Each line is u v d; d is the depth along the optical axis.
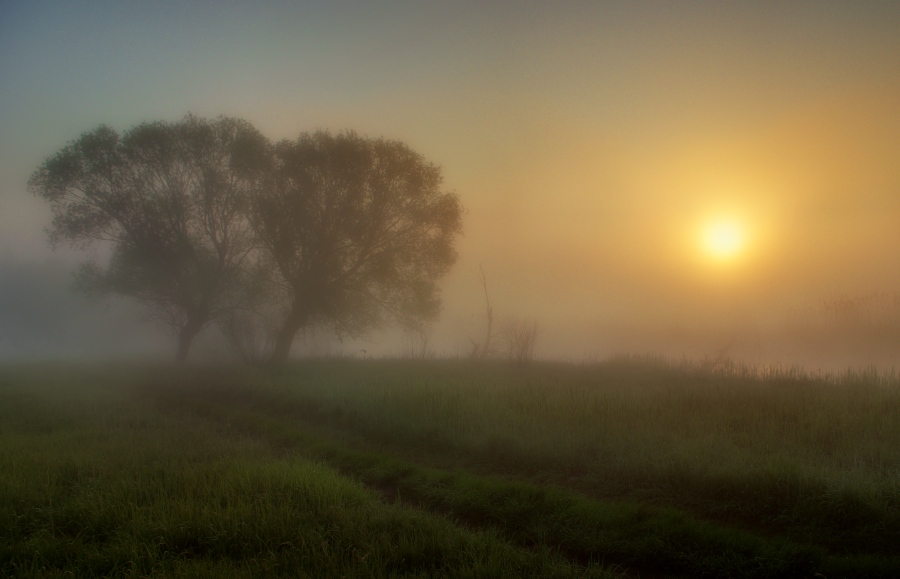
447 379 19.45
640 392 14.41
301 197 27.03
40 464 9.34
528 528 6.96
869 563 5.57
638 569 6.05
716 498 7.47
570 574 5.50
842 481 6.90
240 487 7.97
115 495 7.68
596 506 7.24
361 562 5.74
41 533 6.66
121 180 28.12
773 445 8.75
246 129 28.34
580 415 11.17
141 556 5.97
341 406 14.55
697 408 11.55
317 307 28.08
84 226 27.75
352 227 27.81
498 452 9.98
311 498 7.61
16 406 16.09
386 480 9.38
